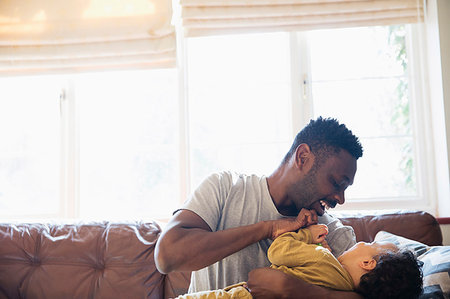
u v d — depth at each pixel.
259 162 2.74
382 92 2.73
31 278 2.05
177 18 2.82
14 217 2.81
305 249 1.36
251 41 2.81
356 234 2.07
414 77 2.70
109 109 2.85
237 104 2.78
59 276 2.05
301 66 2.75
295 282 1.28
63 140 2.82
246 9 2.67
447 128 2.49
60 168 2.81
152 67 2.73
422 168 2.64
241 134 2.76
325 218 1.58
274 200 1.45
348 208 2.64
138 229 2.16
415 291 1.37
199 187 1.43
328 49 2.77
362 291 1.38
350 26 2.67
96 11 2.77
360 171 2.69
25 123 2.88
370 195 2.68
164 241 1.29
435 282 1.53
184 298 1.33
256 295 1.30
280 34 2.80
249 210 1.43
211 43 2.82
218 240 1.28
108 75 2.86
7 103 2.89
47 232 2.17
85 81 2.87
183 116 2.75
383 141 2.70
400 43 2.75
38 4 2.80
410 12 2.64
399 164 2.68
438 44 2.54
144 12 2.74
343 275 1.39
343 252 1.54
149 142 2.82
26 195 2.85
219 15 2.68
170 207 2.78
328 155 1.39
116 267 2.05
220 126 2.78
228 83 2.79
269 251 1.36
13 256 2.08
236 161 2.75
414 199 2.62
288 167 1.44
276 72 2.78
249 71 2.79
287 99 2.76
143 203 2.80
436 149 2.60
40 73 2.79
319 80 2.75
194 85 2.80
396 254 1.42
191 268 1.28
